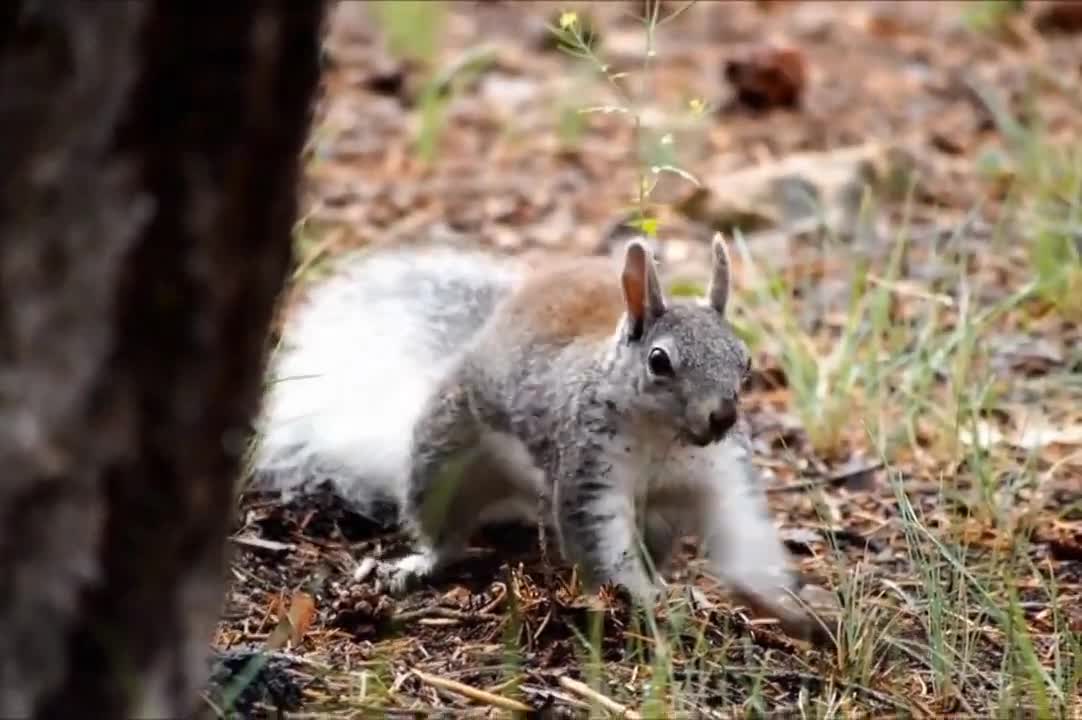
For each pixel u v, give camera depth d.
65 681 4.89
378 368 10.60
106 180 4.63
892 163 15.72
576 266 10.00
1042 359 12.00
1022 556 9.02
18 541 4.74
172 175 4.70
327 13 5.04
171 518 4.95
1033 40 20.66
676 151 16.25
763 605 8.42
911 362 11.27
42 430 4.70
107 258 4.66
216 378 4.95
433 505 9.39
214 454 5.04
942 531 9.45
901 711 7.32
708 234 14.73
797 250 14.36
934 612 7.71
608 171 16.30
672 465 8.76
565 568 9.24
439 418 9.48
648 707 6.73
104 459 4.78
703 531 8.92
